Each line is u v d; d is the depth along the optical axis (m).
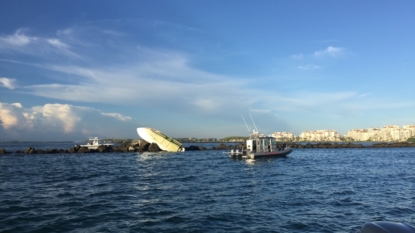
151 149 92.50
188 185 27.06
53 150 86.94
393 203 19.48
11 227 13.98
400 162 54.25
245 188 25.39
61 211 17.09
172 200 20.33
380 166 46.31
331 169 41.69
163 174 35.78
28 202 19.55
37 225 14.34
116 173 36.84
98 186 26.47
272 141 62.78
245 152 59.56
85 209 17.62
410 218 15.89
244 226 14.29
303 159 61.50
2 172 37.88
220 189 24.89
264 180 30.34
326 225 14.48
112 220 15.30
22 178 32.00
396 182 28.97
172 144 93.38
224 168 43.31
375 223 8.02
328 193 23.00
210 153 87.00
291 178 31.91
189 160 59.66
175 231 13.52
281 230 13.69
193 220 15.25
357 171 39.06
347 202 19.73
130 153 85.38
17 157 68.81
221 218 15.66
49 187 25.94
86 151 89.50
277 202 19.67
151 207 18.19
